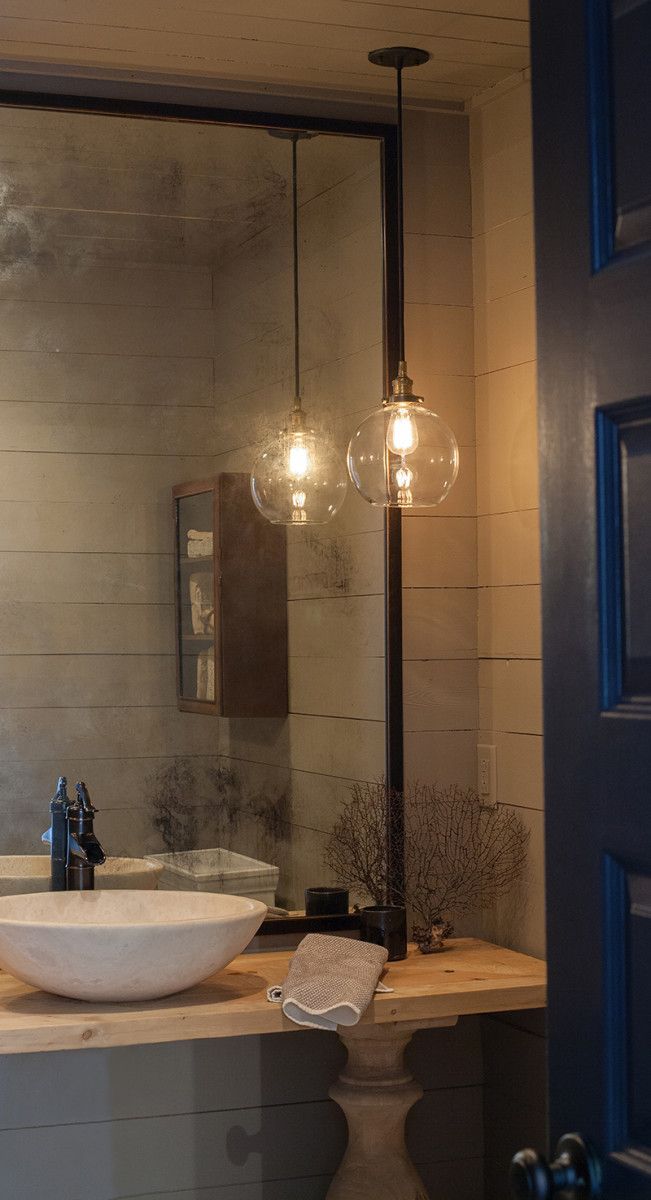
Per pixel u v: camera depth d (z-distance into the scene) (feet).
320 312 9.49
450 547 9.82
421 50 8.84
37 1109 8.86
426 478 8.32
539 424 4.39
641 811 3.88
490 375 9.74
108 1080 9.00
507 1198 9.50
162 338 9.15
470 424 9.84
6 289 8.82
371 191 9.62
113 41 8.60
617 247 4.04
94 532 8.96
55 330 8.91
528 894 9.27
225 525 9.25
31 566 8.82
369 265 9.62
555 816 4.29
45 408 8.87
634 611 3.97
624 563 4.01
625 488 4.00
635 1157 3.89
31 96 8.85
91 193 9.01
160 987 7.59
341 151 9.57
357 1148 8.89
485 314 9.80
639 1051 3.91
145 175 9.12
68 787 8.84
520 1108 9.36
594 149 4.13
